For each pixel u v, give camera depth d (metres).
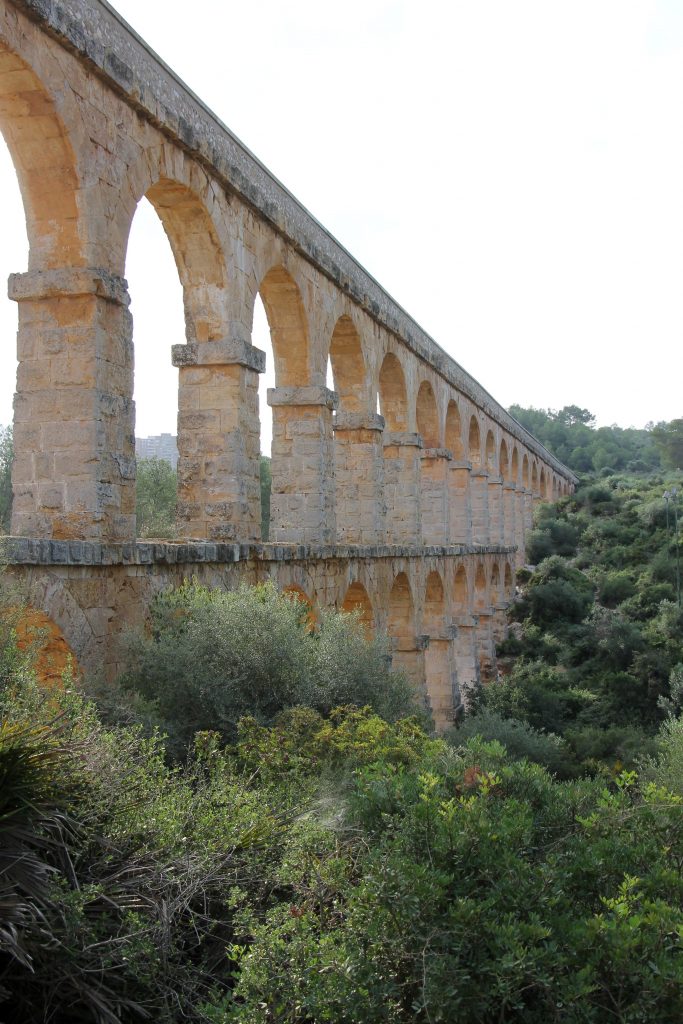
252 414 20.58
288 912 8.41
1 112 14.34
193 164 18.50
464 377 47.31
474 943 7.48
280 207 22.42
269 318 24.70
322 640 17.81
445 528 40.69
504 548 55.06
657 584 57.78
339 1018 7.30
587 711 43.12
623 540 71.12
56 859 8.50
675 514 70.38
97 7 15.43
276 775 12.05
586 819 9.11
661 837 8.84
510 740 30.33
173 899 8.78
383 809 9.44
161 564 16.11
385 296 32.97
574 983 6.91
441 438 42.03
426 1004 6.94
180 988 8.41
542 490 92.88
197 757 12.69
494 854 8.21
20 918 7.53
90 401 14.98
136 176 16.53
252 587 17.09
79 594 13.94
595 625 53.56
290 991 7.60
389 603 30.05
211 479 19.83
